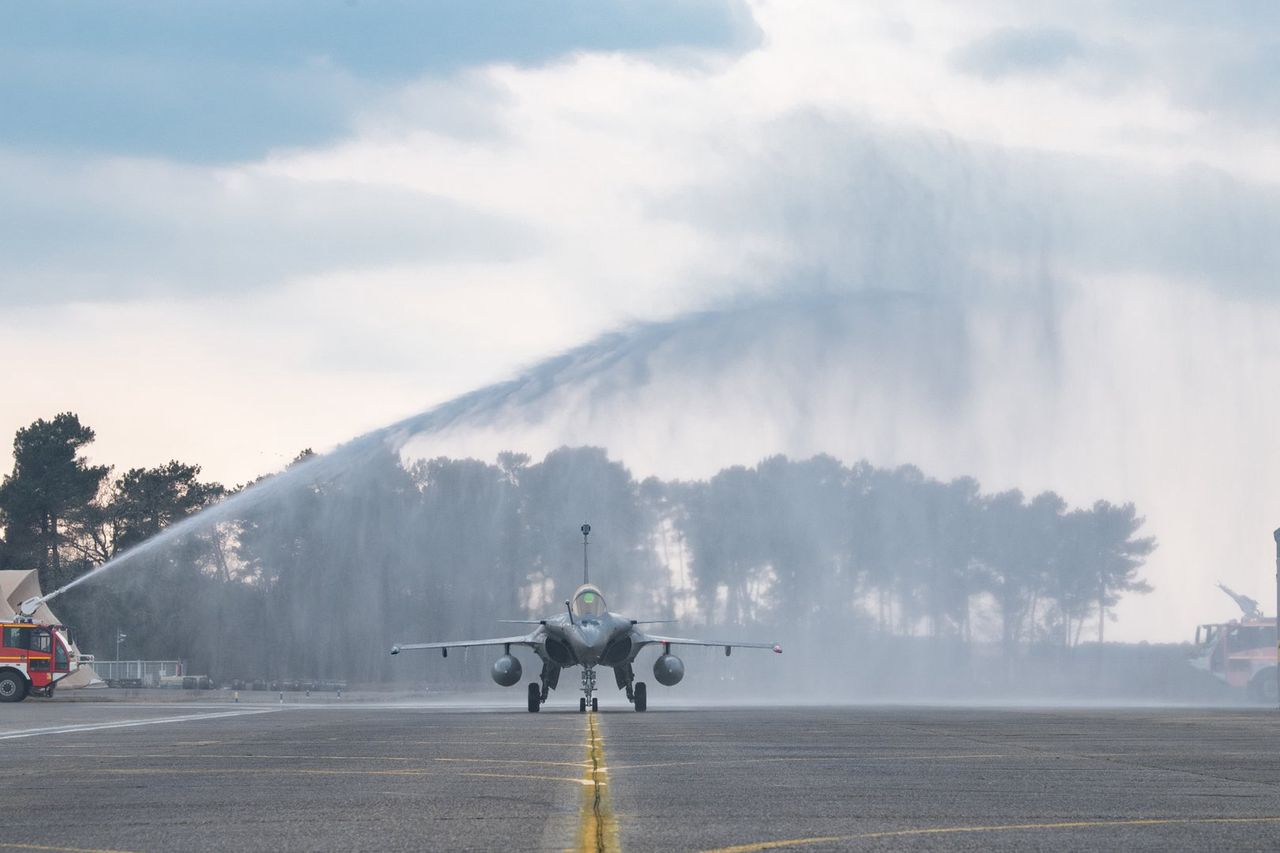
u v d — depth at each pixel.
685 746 95.56
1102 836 47.69
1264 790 63.25
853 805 56.88
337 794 62.25
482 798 59.97
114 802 60.22
